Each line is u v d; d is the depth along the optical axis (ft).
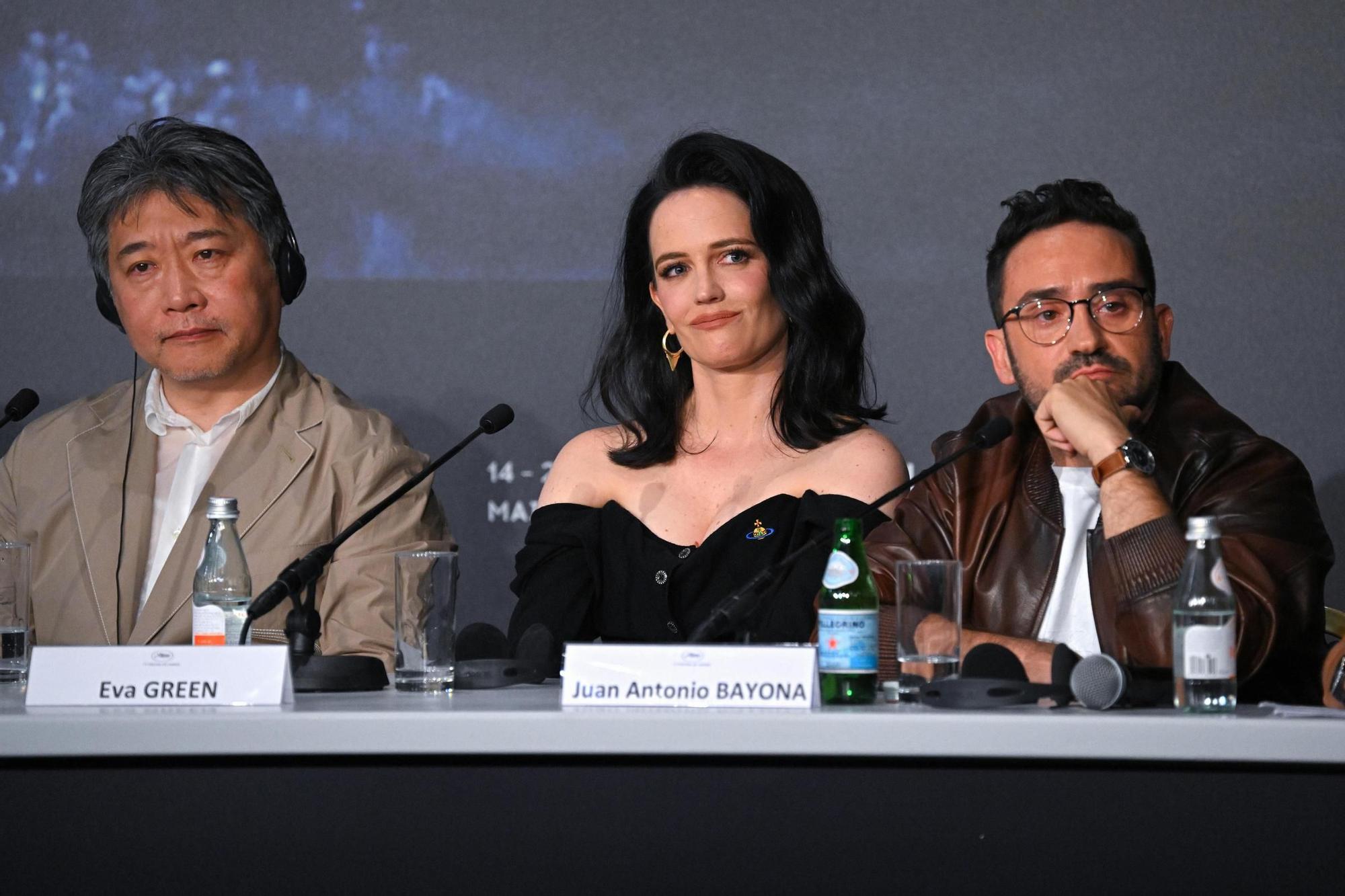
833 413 25.86
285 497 26.43
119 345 35.60
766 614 23.49
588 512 25.70
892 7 35.65
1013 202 22.08
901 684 16.42
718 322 25.00
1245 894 12.95
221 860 13.66
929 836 13.34
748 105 35.96
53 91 35.91
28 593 20.35
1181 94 34.76
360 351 36.04
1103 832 13.17
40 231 35.70
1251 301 34.42
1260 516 20.35
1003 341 22.57
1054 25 35.17
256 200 27.04
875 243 35.45
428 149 36.19
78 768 13.78
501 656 20.04
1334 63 34.42
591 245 36.06
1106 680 14.69
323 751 13.70
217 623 19.83
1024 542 22.20
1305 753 12.81
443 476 35.73
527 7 36.29
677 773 13.60
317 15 36.24
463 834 13.62
